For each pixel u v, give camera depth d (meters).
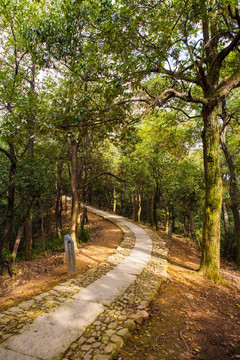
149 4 5.76
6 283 6.49
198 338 3.74
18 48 8.77
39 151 10.70
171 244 11.94
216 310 5.03
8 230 8.12
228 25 6.98
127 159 19.50
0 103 7.11
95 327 3.64
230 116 10.41
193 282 6.60
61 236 17.33
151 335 3.67
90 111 5.37
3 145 11.82
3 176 9.07
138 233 14.63
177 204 14.68
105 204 35.91
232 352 3.45
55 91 8.99
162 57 6.18
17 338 3.29
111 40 5.64
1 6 7.79
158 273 6.76
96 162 17.36
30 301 4.62
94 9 5.48
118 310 4.28
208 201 7.37
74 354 2.96
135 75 5.82
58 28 5.73
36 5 7.86
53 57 6.29
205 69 7.80
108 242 12.55
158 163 15.94
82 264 7.81
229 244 14.85
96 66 5.97
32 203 9.12
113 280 6.03
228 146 14.09
